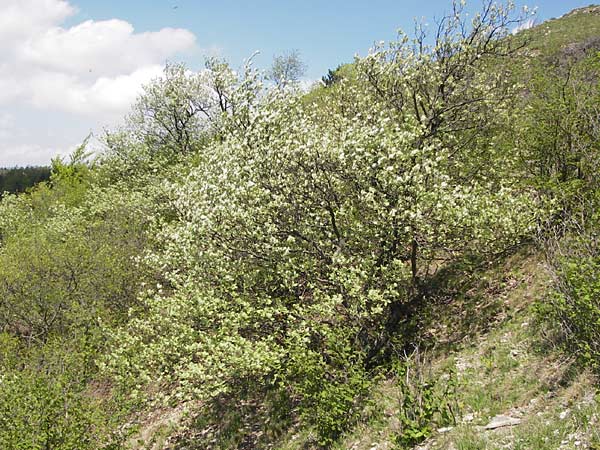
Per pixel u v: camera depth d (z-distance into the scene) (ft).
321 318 43.65
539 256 45.24
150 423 51.75
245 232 43.65
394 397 36.35
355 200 44.37
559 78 47.01
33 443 37.76
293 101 49.78
